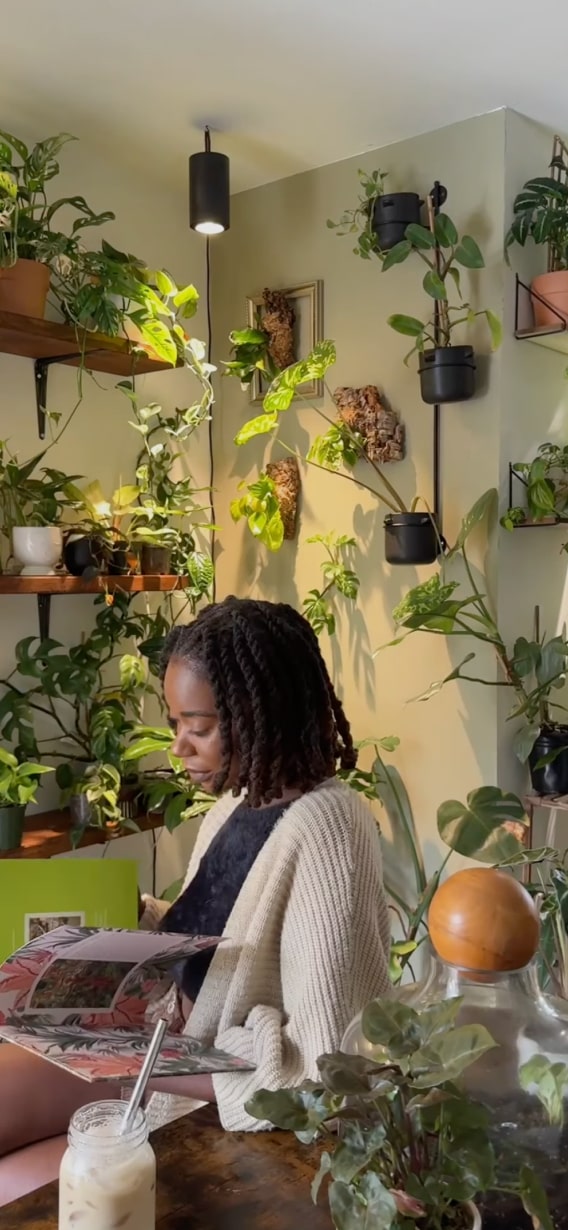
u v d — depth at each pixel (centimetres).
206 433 260
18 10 166
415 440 223
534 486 202
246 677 123
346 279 233
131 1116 81
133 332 219
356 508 234
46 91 196
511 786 217
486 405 211
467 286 213
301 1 164
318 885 117
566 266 210
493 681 213
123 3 164
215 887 131
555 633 233
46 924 138
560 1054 77
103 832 211
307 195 239
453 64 187
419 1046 69
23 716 203
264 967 120
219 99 201
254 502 233
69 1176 78
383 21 171
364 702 235
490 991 80
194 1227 83
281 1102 73
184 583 223
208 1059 99
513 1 164
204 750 127
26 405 211
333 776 133
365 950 118
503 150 206
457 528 217
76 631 225
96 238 226
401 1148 71
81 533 203
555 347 222
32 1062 131
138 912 144
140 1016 118
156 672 227
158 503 233
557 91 199
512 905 80
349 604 237
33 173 186
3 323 177
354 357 233
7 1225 83
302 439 244
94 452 227
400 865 229
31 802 198
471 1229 72
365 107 205
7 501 199
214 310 260
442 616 197
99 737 207
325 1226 83
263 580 255
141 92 197
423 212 217
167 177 240
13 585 184
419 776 226
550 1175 74
